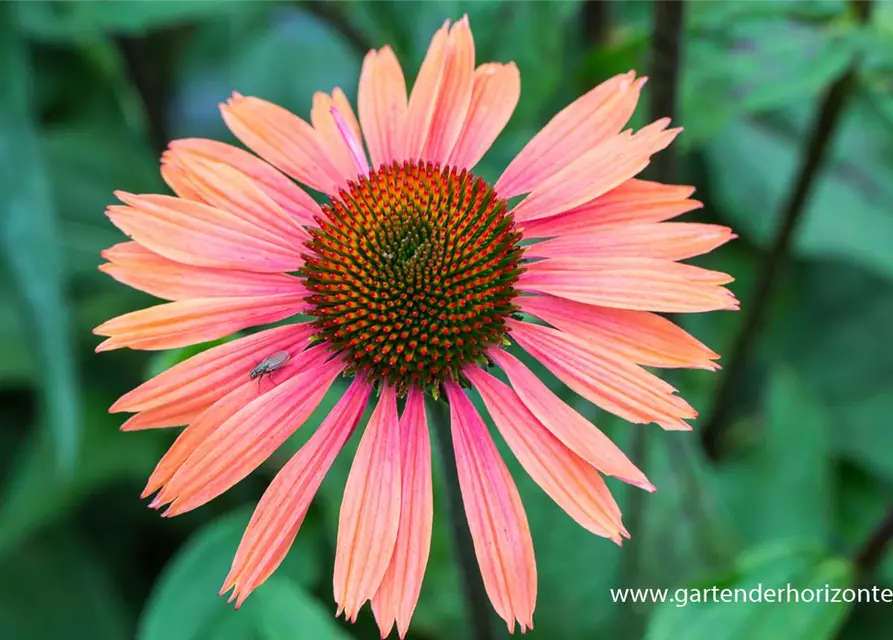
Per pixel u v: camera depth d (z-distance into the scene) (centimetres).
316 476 30
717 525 40
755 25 37
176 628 36
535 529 39
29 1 36
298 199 32
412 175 32
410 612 29
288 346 31
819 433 41
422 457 30
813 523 40
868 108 41
